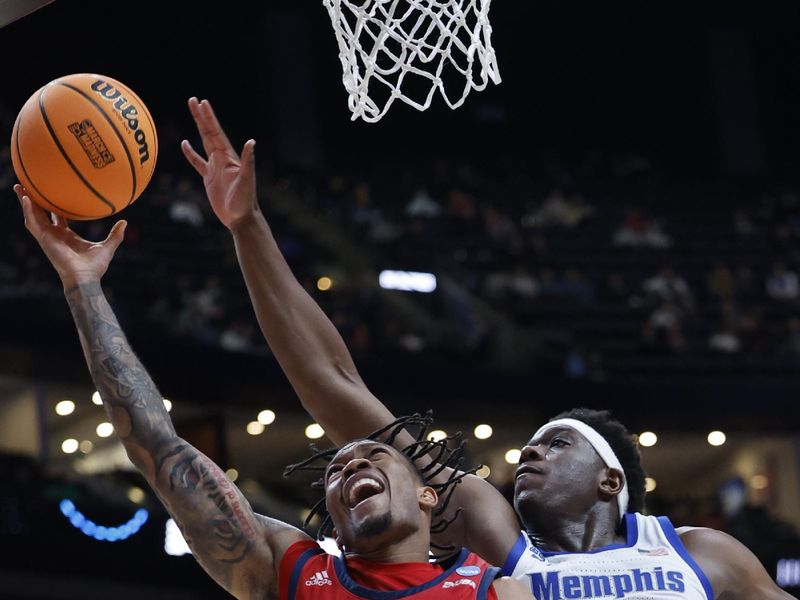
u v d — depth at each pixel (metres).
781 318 12.63
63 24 15.66
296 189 13.81
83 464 10.73
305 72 15.67
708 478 12.84
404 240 12.97
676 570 2.41
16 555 8.39
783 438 11.84
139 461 2.25
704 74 17.19
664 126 17.94
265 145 15.31
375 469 2.21
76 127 2.39
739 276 13.30
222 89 16.53
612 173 16.48
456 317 11.61
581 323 12.26
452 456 2.43
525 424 11.24
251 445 11.27
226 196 2.62
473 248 13.30
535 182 15.91
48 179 2.38
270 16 15.74
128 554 8.84
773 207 15.52
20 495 8.59
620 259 13.66
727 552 2.49
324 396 2.61
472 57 2.83
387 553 2.16
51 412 10.48
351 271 12.09
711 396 11.25
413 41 2.83
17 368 9.51
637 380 11.20
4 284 9.75
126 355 2.31
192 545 2.22
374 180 15.17
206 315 10.53
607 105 17.88
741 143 16.55
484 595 2.10
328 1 2.85
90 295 2.34
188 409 10.41
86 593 8.57
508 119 17.69
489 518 2.55
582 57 17.56
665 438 11.90
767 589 2.47
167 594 8.89
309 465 2.58
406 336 11.38
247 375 10.07
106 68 16.09
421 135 17.47
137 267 11.01
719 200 15.69
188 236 11.84
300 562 2.18
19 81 15.56
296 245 12.16
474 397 10.76
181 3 15.84
